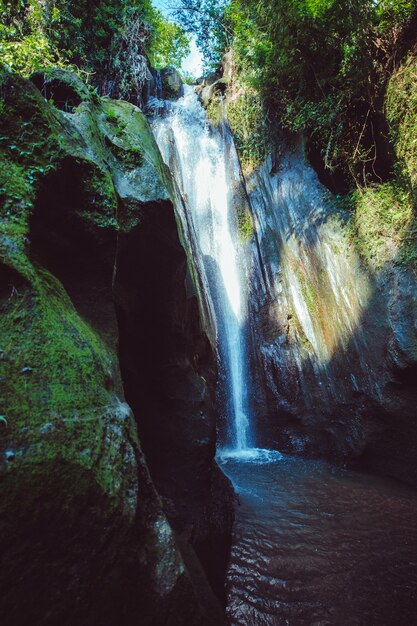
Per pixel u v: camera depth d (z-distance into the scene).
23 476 1.35
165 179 4.71
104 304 2.66
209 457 4.41
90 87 4.00
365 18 6.85
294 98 9.28
